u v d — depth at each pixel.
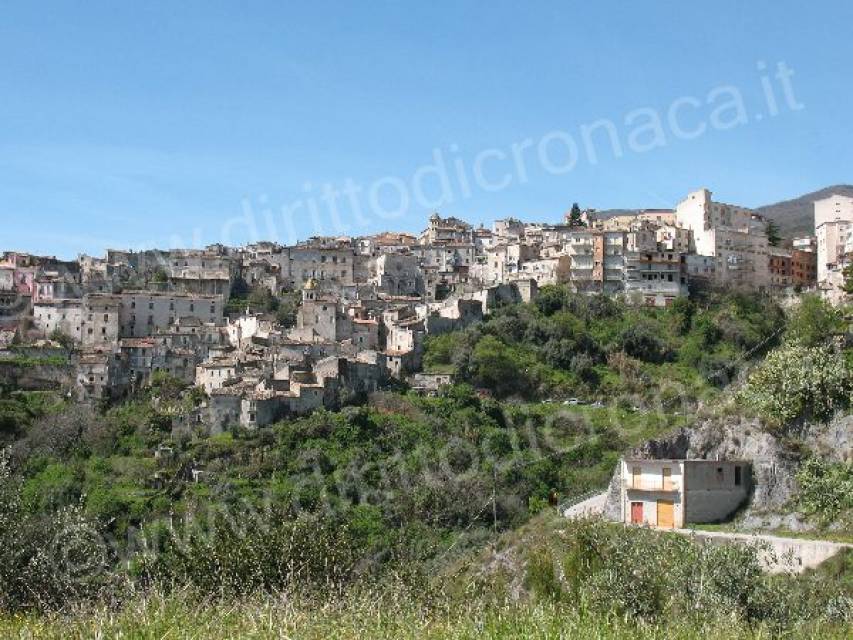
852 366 85.25
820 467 73.38
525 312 197.88
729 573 48.19
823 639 42.16
